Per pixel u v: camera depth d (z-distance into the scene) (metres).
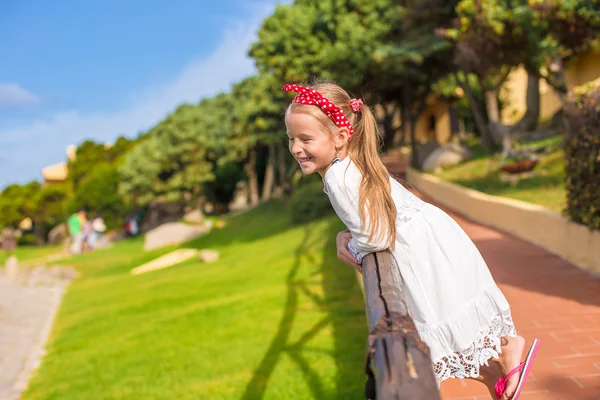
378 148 2.11
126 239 40.12
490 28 14.27
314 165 2.03
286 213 25.69
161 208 44.41
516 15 13.57
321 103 1.96
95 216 45.28
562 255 8.27
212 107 38.81
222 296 10.49
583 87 7.20
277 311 8.39
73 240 36.28
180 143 37.53
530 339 4.91
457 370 2.00
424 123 39.12
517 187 13.42
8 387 7.72
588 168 7.16
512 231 10.78
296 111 1.99
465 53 15.86
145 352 7.71
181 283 13.08
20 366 8.79
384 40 20.39
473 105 21.28
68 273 21.42
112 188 44.84
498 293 2.09
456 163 21.36
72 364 8.20
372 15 19.94
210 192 43.53
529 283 6.92
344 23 19.98
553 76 16.25
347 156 2.02
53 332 11.07
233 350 6.93
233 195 45.25
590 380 3.94
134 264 22.34
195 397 5.55
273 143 28.84
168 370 6.66
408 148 28.58
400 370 1.17
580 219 7.65
